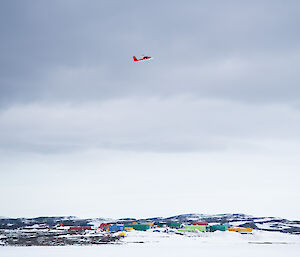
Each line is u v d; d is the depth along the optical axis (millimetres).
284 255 148625
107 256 140000
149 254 147625
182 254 149000
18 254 145750
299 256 145375
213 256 143750
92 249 165250
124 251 157375
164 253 151625
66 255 142750
